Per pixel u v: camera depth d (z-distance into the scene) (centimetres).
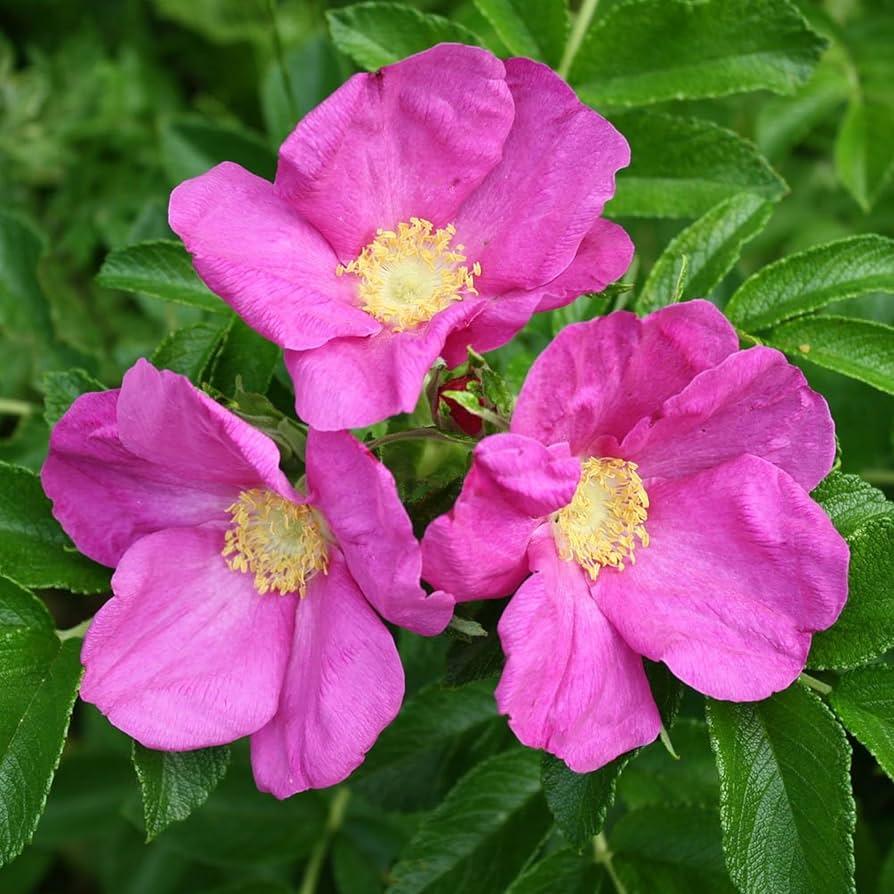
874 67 40
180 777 27
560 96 27
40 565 29
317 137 27
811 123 40
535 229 28
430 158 28
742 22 34
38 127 49
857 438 36
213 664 27
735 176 34
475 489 23
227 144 41
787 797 26
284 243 27
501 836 31
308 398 25
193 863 45
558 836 34
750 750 26
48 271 41
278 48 37
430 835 31
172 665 27
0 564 29
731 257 32
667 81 35
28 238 39
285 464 27
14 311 39
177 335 31
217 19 52
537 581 25
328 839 39
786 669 26
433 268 28
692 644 26
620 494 27
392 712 25
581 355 25
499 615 27
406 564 23
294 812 39
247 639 27
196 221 26
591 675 26
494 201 28
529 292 28
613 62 35
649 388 26
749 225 32
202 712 26
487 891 31
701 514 27
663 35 34
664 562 27
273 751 27
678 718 33
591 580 27
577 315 34
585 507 27
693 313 25
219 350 31
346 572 26
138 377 25
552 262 27
